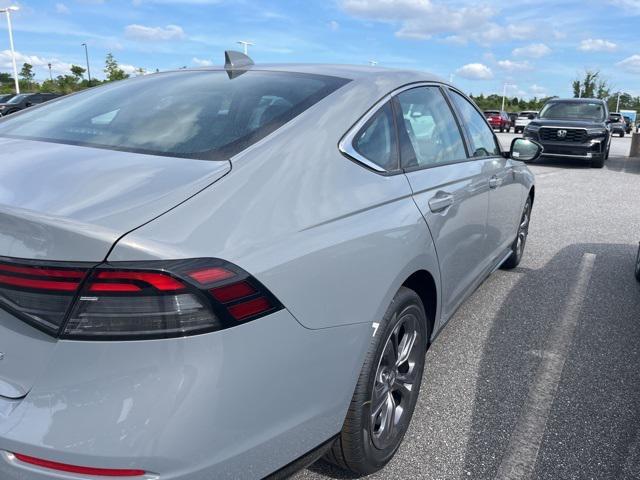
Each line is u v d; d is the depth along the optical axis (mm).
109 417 1331
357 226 1920
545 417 2736
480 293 4488
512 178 4023
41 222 1376
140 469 1351
